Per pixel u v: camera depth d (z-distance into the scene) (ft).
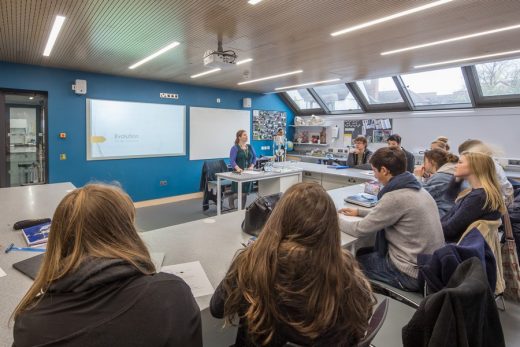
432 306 3.41
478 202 6.25
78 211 2.45
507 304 7.82
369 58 13.89
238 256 3.14
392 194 6.23
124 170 19.08
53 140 16.46
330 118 25.11
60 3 8.18
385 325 4.94
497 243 6.31
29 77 15.47
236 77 18.66
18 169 16.10
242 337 3.10
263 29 10.19
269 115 26.16
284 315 2.62
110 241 2.48
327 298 2.60
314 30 10.23
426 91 19.30
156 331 2.23
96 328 2.14
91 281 2.24
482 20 9.36
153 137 19.98
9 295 3.95
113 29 10.17
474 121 17.99
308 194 2.87
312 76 18.19
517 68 15.53
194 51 12.83
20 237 5.99
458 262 4.53
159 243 5.85
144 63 15.02
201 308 3.78
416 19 9.29
